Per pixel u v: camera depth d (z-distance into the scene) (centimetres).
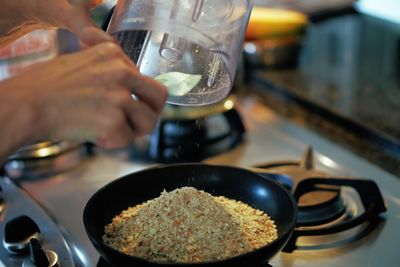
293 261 68
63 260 69
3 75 93
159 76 64
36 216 79
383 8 168
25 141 52
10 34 78
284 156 96
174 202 68
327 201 78
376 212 77
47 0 68
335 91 120
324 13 173
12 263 69
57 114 51
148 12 57
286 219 68
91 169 94
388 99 114
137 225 67
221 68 65
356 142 100
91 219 66
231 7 59
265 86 128
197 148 98
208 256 61
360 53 144
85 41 59
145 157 97
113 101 51
